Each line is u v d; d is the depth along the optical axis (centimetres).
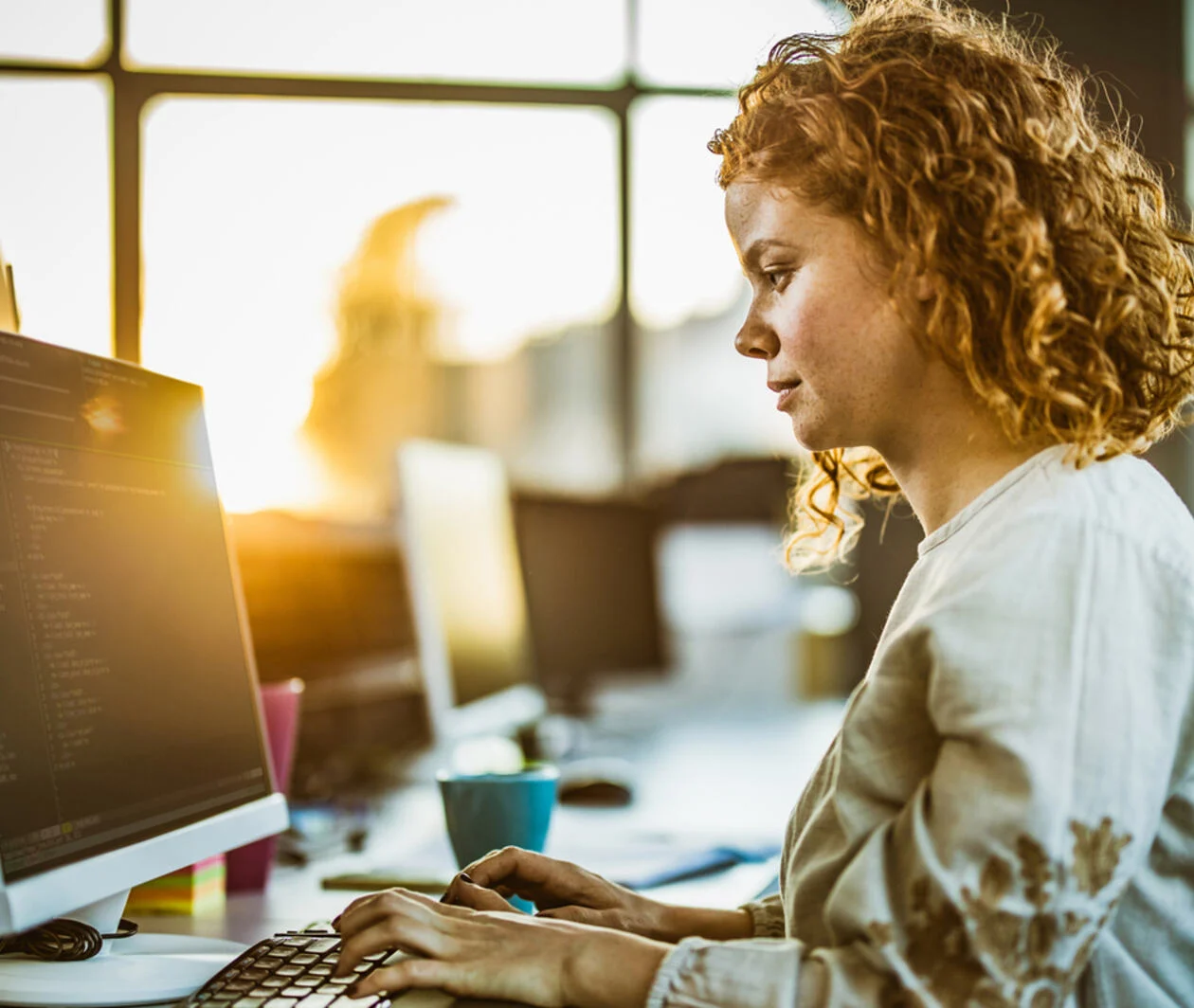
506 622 234
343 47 346
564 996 75
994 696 70
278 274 365
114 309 340
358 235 384
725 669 389
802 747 258
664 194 389
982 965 67
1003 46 93
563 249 404
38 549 83
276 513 238
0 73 336
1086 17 327
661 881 123
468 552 212
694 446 423
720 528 418
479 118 374
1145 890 77
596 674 294
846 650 373
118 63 338
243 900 121
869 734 77
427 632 182
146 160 342
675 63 360
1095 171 88
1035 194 82
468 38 352
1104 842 69
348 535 248
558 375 423
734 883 126
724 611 409
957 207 81
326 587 240
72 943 85
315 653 235
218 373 352
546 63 356
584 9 357
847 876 72
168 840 90
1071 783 68
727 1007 71
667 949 75
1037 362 78
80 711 84
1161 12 326
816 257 85
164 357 344
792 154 86
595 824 166
